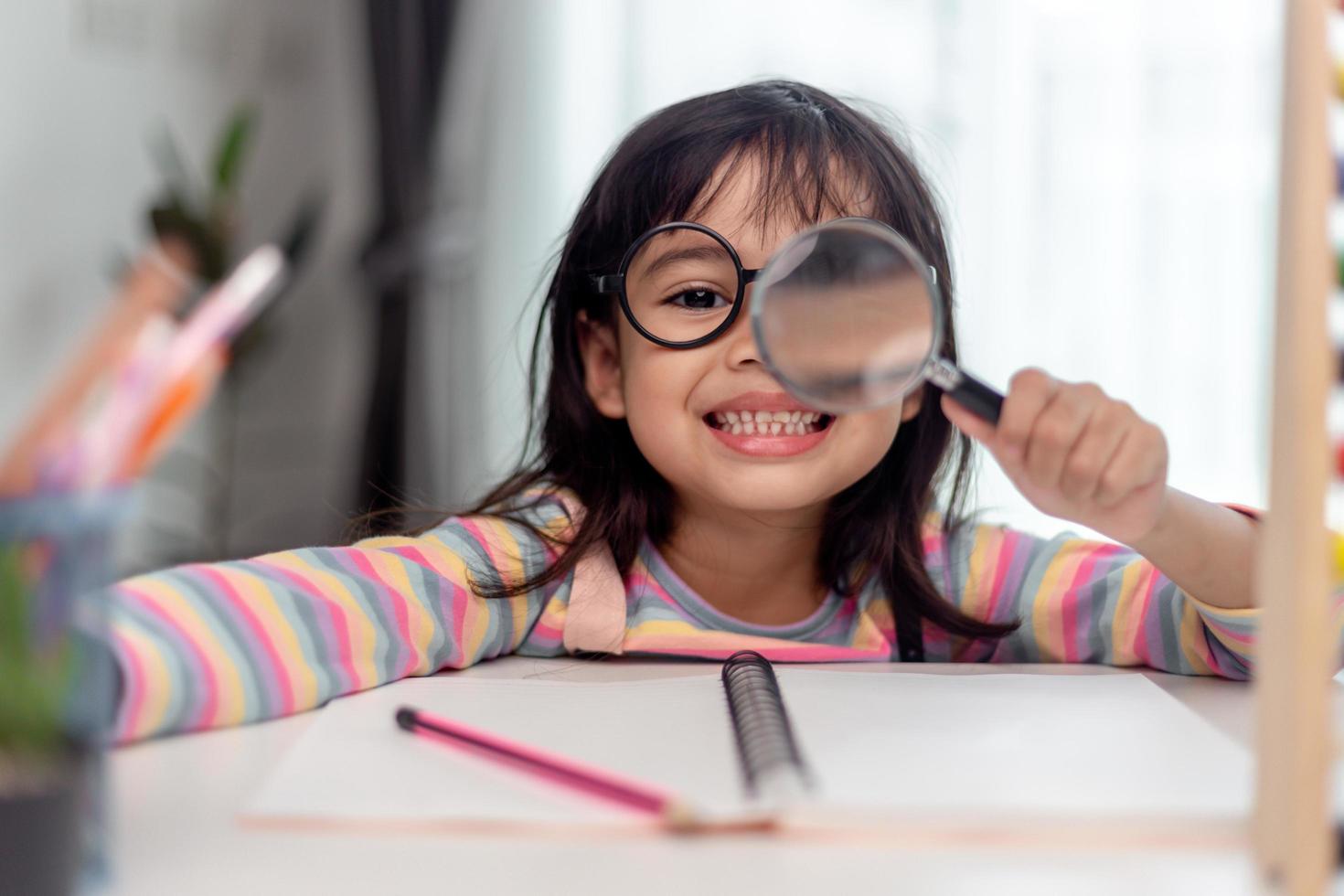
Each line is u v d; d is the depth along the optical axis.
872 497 1.21
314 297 3.29
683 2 2.99
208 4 3.04
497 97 3.04
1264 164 2.76
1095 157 2.84
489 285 3.04
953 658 1.22
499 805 0.55
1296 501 0.45
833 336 0.70
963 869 0.49
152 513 2.98
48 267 2.74
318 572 0.86
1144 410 2.83
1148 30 2.80
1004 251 2.88
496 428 3.03
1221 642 0.96
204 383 0.44
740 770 0.59
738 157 1.14
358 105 3.26
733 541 1.20
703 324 1.09
